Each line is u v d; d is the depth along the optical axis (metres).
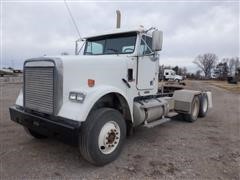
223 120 7.23
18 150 4.01
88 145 3.23
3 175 3.10
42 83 3.43
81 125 3.12
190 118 6.65
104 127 3.43
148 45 4.90
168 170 3.39
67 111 3.23
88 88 3.50
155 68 5.28
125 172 3.30
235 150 4.33
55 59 3.29
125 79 4.27
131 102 4.43
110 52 4.84
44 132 3.50
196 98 6.94
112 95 3.94
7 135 4.87
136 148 4.31
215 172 3.37
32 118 3.58
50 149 4.09
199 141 4.85
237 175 3.29
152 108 4.84
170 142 4.73
